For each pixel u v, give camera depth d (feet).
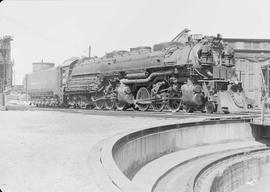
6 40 180.45
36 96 149.18
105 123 50.78
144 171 36.35
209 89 70.79
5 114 74.49
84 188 17.51
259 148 55.62
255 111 70.59
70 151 27.61
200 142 52.47
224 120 56.85
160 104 79.36
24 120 58.03
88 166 22.11
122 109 90.33
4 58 181.88
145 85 85.30
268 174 52.37
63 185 18.06
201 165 42.27
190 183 33.27
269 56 113.29
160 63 79.10
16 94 184.75
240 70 104.17
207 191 33.81
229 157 49.03
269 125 56.90
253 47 117.08
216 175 39.88
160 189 32.01
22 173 20.61
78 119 58.90
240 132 59.21
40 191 17.21
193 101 70.03
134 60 88.38
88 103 109.19
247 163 49.67
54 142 32.48
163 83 78.59
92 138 34.94
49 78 134.21
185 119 52.49
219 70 73.77
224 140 56.70
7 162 23.63
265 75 81.76
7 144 31.40
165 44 84.69
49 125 48.96
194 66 71.51
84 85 107.14
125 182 17.93
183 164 41.81
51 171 20.99
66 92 120.78
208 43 73.97
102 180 18.57
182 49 76.33
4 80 183.42
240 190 46.03
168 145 45.27
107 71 98.12
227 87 73.41
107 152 24.82
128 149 33.45
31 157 25.26
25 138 35.47
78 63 119.96
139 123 49.83
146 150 39.24
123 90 87.20
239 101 72.64
